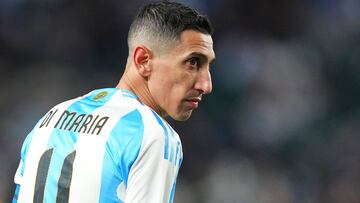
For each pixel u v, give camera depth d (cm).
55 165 1164
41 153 1196
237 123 4756
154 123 1127
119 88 1233
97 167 1118
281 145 4709
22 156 1266
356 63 5369
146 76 1208
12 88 4684
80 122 1183
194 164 4353
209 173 4284
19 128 4384
